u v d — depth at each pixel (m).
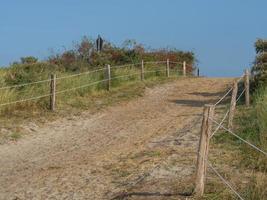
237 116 14.66
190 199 8.19
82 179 9.89
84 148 12.78
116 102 19.52
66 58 27.61
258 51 19.23
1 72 18.67
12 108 16.36
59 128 15.21
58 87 18.81
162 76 28.36
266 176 9.12
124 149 12.30
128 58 29.08
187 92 22.25
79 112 17.31
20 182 9.99
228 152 10.98
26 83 17.78
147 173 9.86
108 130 14.89
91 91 20.56
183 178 9.33
